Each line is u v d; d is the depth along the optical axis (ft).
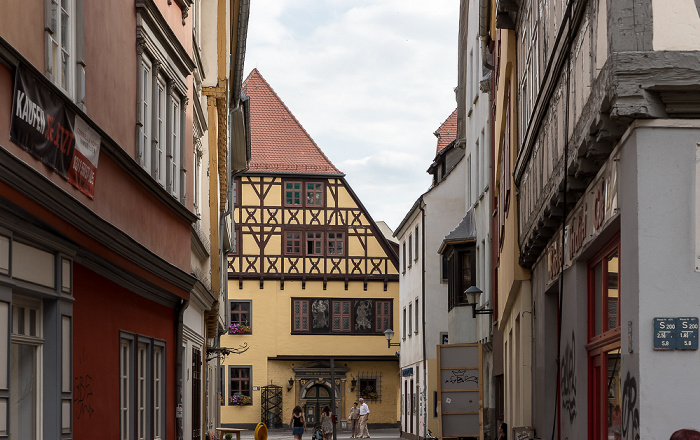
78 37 28.19
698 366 21.43
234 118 95.45
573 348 33.78
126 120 34.78
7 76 21.71
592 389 32.19
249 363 181.06
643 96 21.56
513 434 58.03
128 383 36.76
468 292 81.10
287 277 181.57
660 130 21.81
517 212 51.03
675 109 21.86
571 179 30.35
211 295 63.57
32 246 24.56
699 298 21.50
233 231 104.37
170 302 44.91
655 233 21.70
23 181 22.29
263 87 195.93
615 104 21.72
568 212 34.63
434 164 161.17
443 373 76.43
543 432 43.16
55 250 26.27
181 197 46.01
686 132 21.77
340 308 182.50
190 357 56.85
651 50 21.61
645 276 21.61
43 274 25.36
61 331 26.45
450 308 117.19
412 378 156.66
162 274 40.27
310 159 184.75
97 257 30.48
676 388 21.40
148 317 40.24
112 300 33.63
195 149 53.98
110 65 32.30
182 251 45.65
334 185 183.42
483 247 103.35
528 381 49.49
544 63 38.11
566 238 35.29
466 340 111.86
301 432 120.67
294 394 181.68
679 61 21.49
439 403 76.07
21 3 22.77
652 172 21.77
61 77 26.37
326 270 182.50
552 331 42.88
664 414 21.38
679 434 21.27
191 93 49.32
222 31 65.51
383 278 182.60
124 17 34.32
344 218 183.11
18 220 23.07
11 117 21.95
